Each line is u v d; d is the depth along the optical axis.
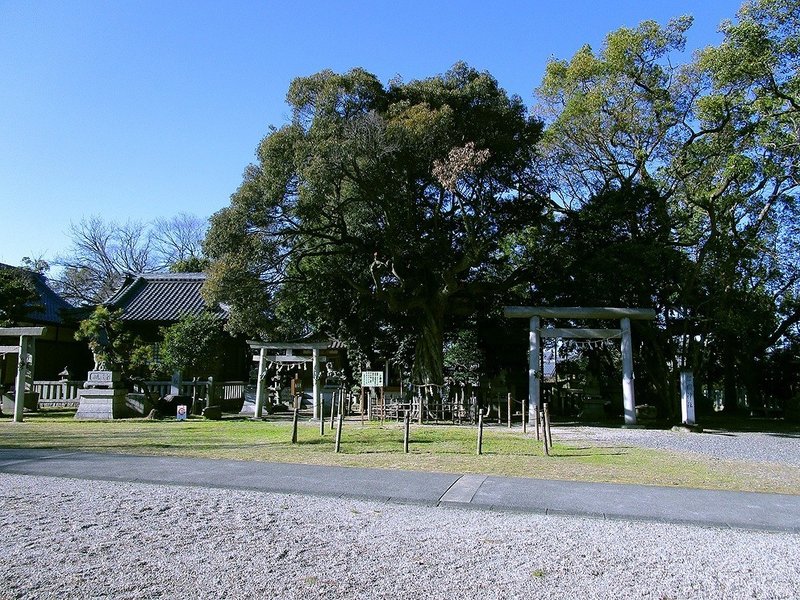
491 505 6.70
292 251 19.11
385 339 23.75
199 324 22.75
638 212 20.27
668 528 5.89
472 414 18.36
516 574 4.55
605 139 21.50
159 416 18.83
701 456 11.29
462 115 17.75
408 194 18.62
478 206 18.80
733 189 19.94
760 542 5.46
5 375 24.56
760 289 22.89
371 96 18.05
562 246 21.08
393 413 19.23
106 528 5.60
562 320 22.08
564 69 21.72
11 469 8.61
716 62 17.31
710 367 28.53
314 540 5.32
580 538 5.51
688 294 19.86
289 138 17.36
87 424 16.67
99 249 46.31
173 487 7.54
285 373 24.53
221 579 4.34
